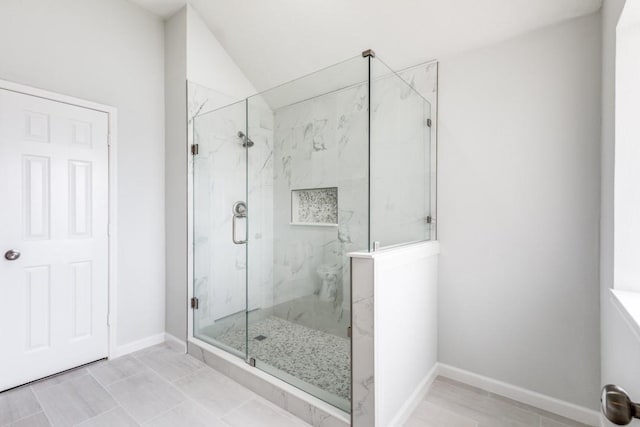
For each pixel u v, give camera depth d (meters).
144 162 2.61
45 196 2.06
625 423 0.66
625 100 1.30
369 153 1.62
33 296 2.01
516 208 1.89
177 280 2.62
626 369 1.14
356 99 1.69
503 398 1.90
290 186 2.09
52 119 2.09
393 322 1.61
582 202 1.69
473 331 2.05
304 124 2.01
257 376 1.90
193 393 1.91
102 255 2.33
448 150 2.13
